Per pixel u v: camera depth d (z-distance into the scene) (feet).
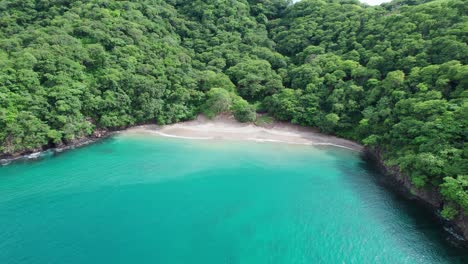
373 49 214.48
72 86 185.78
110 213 115.34
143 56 228.63
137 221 111.34
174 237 103.86
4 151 155.63
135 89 208.33
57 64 188.24
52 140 172.14
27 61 177.68
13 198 123.13
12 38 200.23
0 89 161.89
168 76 228.84
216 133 213.05
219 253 97.66
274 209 122.72
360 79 204.13
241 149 188.85
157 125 218.59
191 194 132.05
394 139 152.56
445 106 137.28
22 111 162.91
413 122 142.10
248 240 104.27
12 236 100.07
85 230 104.73
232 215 117.60
